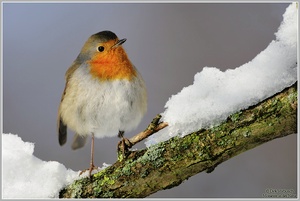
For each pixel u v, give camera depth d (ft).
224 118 8.59
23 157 8.73
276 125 8.55
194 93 8.63
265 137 8.57
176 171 8.62
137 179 8.64
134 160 8.65
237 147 8.58
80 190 8.68
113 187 8.66
